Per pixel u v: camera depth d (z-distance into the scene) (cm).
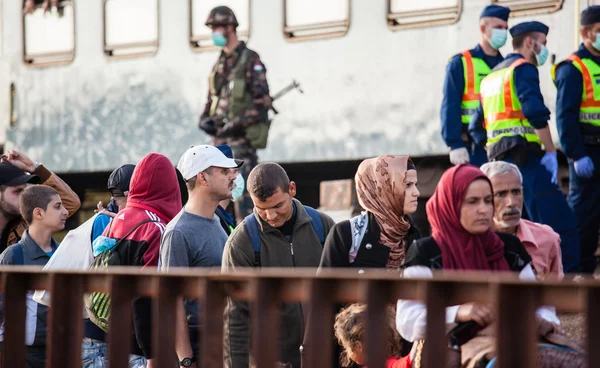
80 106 2975
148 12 2847
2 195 1461
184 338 1096
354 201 2364
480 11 2342
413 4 2436
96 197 3081
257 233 1104
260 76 2275
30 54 3073
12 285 843
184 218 1127
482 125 1866
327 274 689
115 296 785
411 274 864
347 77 2523
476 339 821
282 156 2617
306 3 2584
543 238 1159
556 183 1734
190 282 758
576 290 607
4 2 3122
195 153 1138
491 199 872
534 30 1783
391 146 2466
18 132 3092
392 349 998
